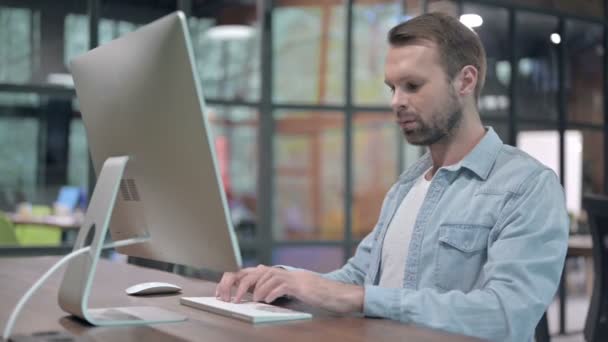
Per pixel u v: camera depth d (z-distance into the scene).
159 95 1.16
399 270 1.61
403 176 1.79
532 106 6.14
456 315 1.25
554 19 6.23
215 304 1.37
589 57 6.43
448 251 1.50
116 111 1.29
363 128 5.59
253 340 1.08
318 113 5.48
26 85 4.47
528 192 1.43
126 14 5.49
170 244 1.27
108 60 1.30
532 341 1.35
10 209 8.02
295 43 5.53
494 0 5.93
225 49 5.72
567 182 6.26
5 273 1.97
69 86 4.59
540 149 6.20
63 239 5.91
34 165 8.04
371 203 5.61
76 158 8.10
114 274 1.94
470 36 1.53
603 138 6.50
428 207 1.57
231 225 1.13
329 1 5.56
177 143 1.15
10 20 5.46
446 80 1.50
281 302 1.44
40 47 5.56
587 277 5.89
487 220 1.47
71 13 5.54
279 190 5.48
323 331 1.15
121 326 1.20
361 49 5.60
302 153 5.47
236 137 5.82
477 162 1.53
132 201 1.32
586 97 6.41
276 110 5.36
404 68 1.51
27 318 1.27
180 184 1.17
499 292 1.29
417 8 5.70
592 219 2.42
